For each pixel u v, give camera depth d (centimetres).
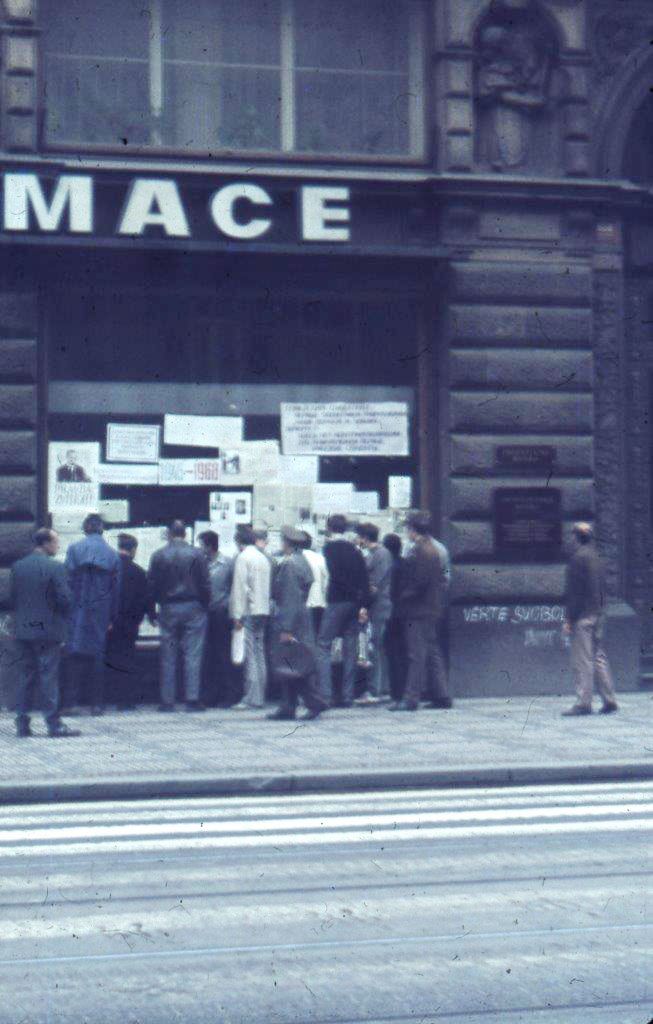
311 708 1608
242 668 1759
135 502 1792
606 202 1845
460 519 1806
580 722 1571
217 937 725
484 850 949
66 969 670
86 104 1767
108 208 1736
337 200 1767
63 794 1182
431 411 1839
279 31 1820
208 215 1750
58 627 1471
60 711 1669
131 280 1769
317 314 1831
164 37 1792
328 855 938
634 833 1012
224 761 1301
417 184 1797
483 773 1260
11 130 1719
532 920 752
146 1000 620
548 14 1850
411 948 700
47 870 895
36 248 1709
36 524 1739
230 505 1816
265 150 1808
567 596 1647
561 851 945
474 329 1809
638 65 1884
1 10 1725
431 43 1841
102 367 1783
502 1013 601
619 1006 610
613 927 737
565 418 1828
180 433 1805
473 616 1797
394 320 1842
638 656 1861
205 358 1811
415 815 1097
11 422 1723
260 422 1823
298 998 621
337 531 1730
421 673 1683
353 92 1834
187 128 1792
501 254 1819
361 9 1839
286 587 1588
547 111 1859
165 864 912
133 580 1720
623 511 1870
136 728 1548
